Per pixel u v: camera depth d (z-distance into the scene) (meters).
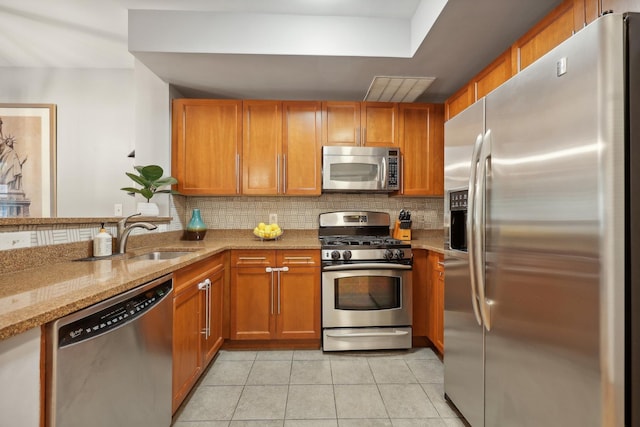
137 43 2.17
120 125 3.06
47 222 1.43
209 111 2.78
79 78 3.06
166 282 1.43
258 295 2.52
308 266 2.53
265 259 2.52
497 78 2.02
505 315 1.22
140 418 1.19
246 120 2.80
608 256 0.82
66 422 0.85
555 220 0.98
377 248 2.53
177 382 1.58
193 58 2.27
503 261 1.22
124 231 1.89
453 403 1.71
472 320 1.49
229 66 2.40
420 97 3.04
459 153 1.62
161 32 2.18
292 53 2.23
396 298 2.53
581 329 0.89
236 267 2.51
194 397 1.87
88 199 3.04
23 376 0.75
